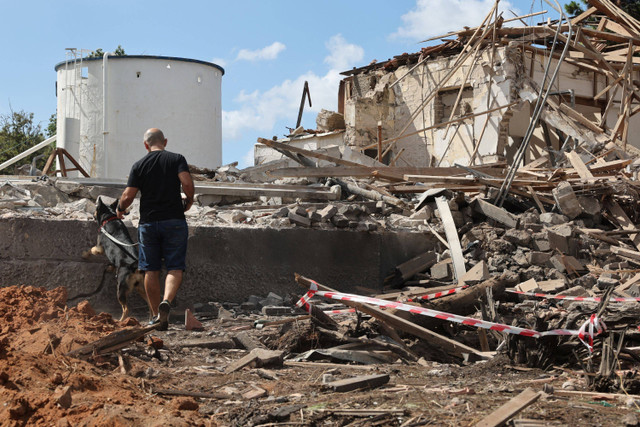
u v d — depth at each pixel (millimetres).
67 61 34531
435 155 25094
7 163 34562
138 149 33625
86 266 8117
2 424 3420
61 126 34719
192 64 34594
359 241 9930
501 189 11859
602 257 10375
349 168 12945
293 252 9398
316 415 3830
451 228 10609
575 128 20203
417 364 5949
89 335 5527
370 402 4133
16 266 7980
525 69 22781
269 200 12039
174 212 6410
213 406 4199
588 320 5645
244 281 8977
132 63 33625
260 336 6445
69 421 3418
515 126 24203
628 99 20250
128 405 3820
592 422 3574
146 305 8219
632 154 18453
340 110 31062
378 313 6246
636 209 11672
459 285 8617
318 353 5844
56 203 10703
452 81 24422
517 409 3475
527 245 10328
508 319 7359
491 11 21906
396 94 26484
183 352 5984
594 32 22156
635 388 4395
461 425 3529
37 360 4293
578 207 11219
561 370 5375
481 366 5551
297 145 29062
